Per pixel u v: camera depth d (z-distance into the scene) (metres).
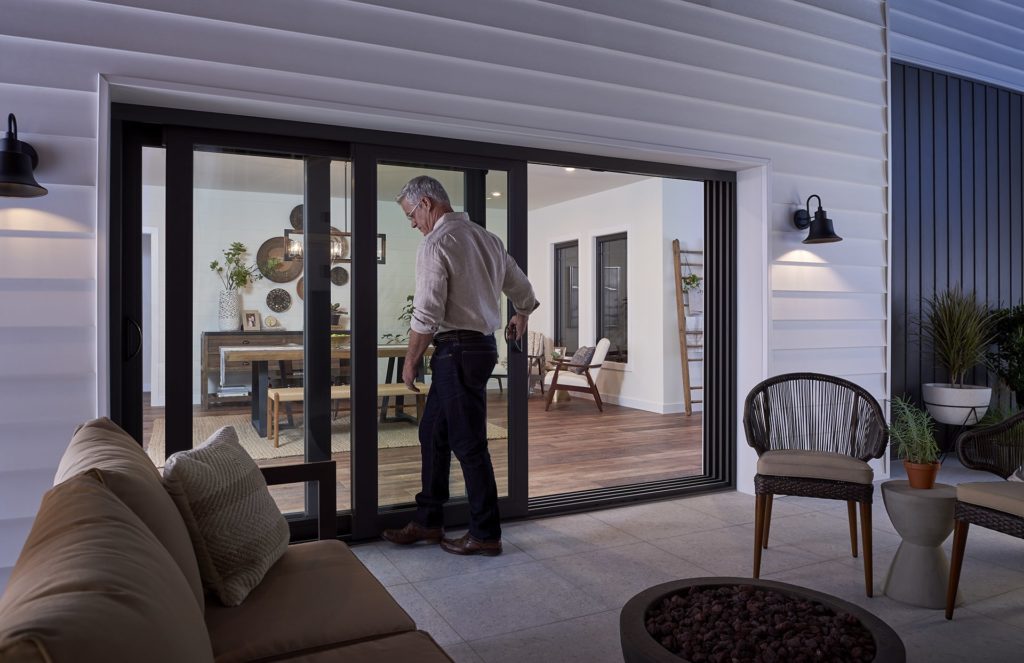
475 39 3.34
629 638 1.47
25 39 2.58
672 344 7.78
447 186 3.51
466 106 3.32
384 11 3.14
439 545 3.28
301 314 3.26
